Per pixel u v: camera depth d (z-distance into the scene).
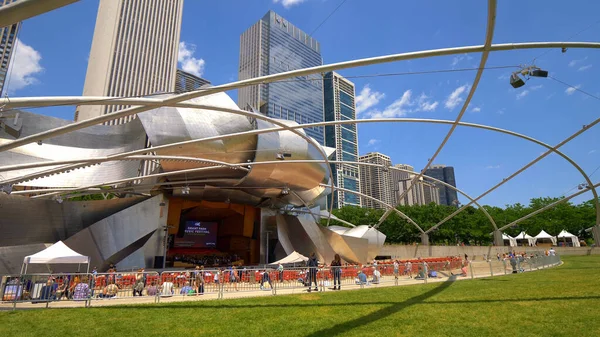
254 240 43.19
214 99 30.59
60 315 11.02
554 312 10.39
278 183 34.12
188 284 15.52
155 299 13.68
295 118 130.12
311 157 34.16
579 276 20.03
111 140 34.03
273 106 120.31
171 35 120.81
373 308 11.72
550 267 29.06
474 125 30.38
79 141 32.75
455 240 72.88
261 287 16.67
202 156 28.84
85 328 9.49
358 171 187.50
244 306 12.39
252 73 103.81
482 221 76.75
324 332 8.81
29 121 30.75
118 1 110.56
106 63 104.81
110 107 94.50
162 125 27.59
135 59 110.38
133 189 31.66
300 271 17.73
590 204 78.25
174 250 41.94
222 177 33.06
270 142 30.47
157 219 30.33
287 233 40.69
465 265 26.36
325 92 183.12
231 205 41.25
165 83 115.88
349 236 37.09
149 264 29.34
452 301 12.77
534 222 78.00
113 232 27.44
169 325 9.73
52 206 27.20
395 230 68.81
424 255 54.22
